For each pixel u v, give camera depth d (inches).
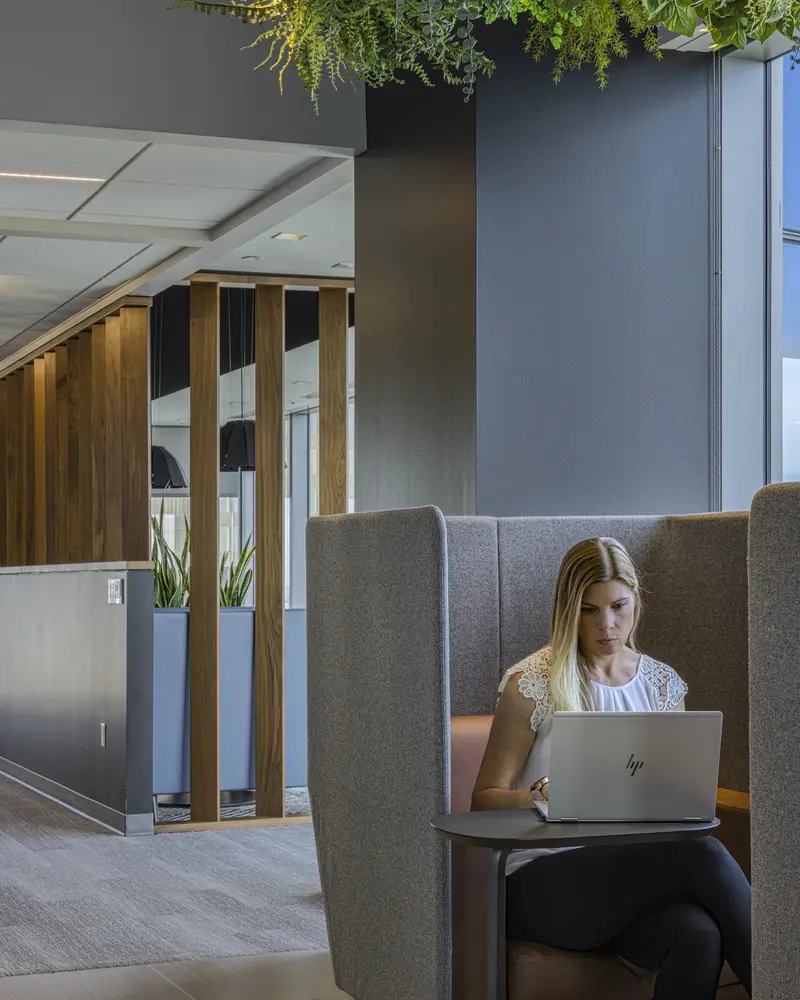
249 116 174.7
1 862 210.5
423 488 163.6
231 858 212.8
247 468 366.0
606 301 156.6
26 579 304.3
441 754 107.6
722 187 161.3
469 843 89.7
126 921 171.0
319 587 132.0
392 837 115.4
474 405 150.6
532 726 109.7
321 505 258.8
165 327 327.3
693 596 134.5
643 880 97.7
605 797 93.2
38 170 191.0
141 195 206.2
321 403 260.8
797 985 76.5
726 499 160.6
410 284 167.5
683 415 159.3
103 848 222.1
